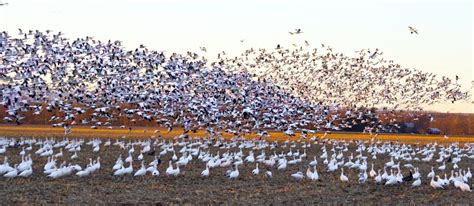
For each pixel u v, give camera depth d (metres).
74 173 33.78
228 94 44.84
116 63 40.41
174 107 44.25
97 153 49.44
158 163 40.53
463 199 27.78
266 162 40.06
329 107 50.53
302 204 25.09
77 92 39.62
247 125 48.38
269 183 31.34
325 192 28.55
